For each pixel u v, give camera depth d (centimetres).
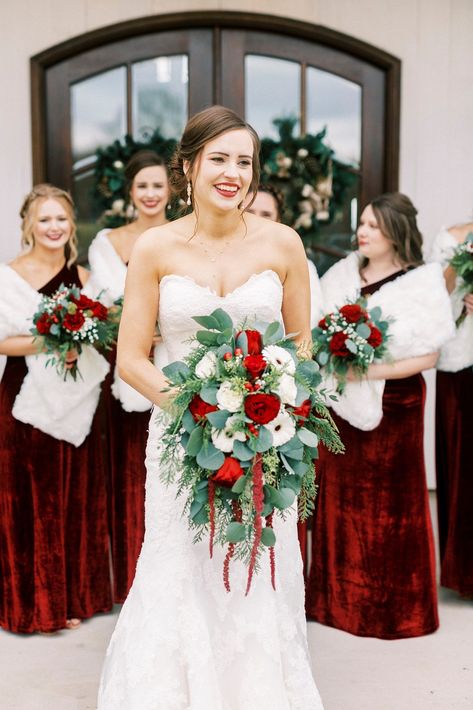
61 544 362
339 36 530
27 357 362
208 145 241
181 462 238
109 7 517
